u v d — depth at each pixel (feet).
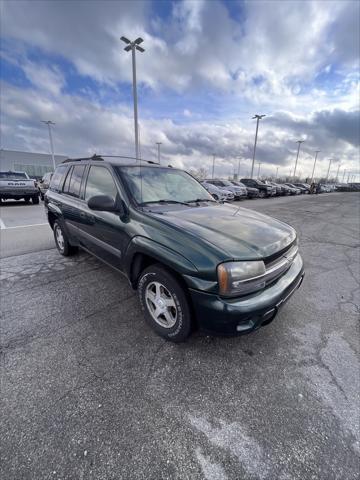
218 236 6.84
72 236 12.92
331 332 8.20
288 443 4.78
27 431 4.85
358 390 6.00
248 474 4.28
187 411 5.39
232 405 5.56
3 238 19.42
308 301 10.23
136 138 59.41
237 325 6.12
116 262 9.32
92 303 9.65
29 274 12.35
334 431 5.02
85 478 4.15
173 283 6.73
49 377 6.14
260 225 8.16
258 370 6.54
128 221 8.33
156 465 4.37
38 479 4.10
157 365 6.61
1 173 42.91
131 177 9.59
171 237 6.89
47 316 8.75
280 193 91.86
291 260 7.88
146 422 5.12
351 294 10.91
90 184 10.91
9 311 9.03
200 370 6.49
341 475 4.28
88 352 7.03
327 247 18.48
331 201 64.95
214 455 4.55
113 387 5.91
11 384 5.91
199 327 6.54
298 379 6.29
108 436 4.81
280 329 8.27
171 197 9.96
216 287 5.99
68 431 4.88
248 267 6.13
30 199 42.78
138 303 9.68
